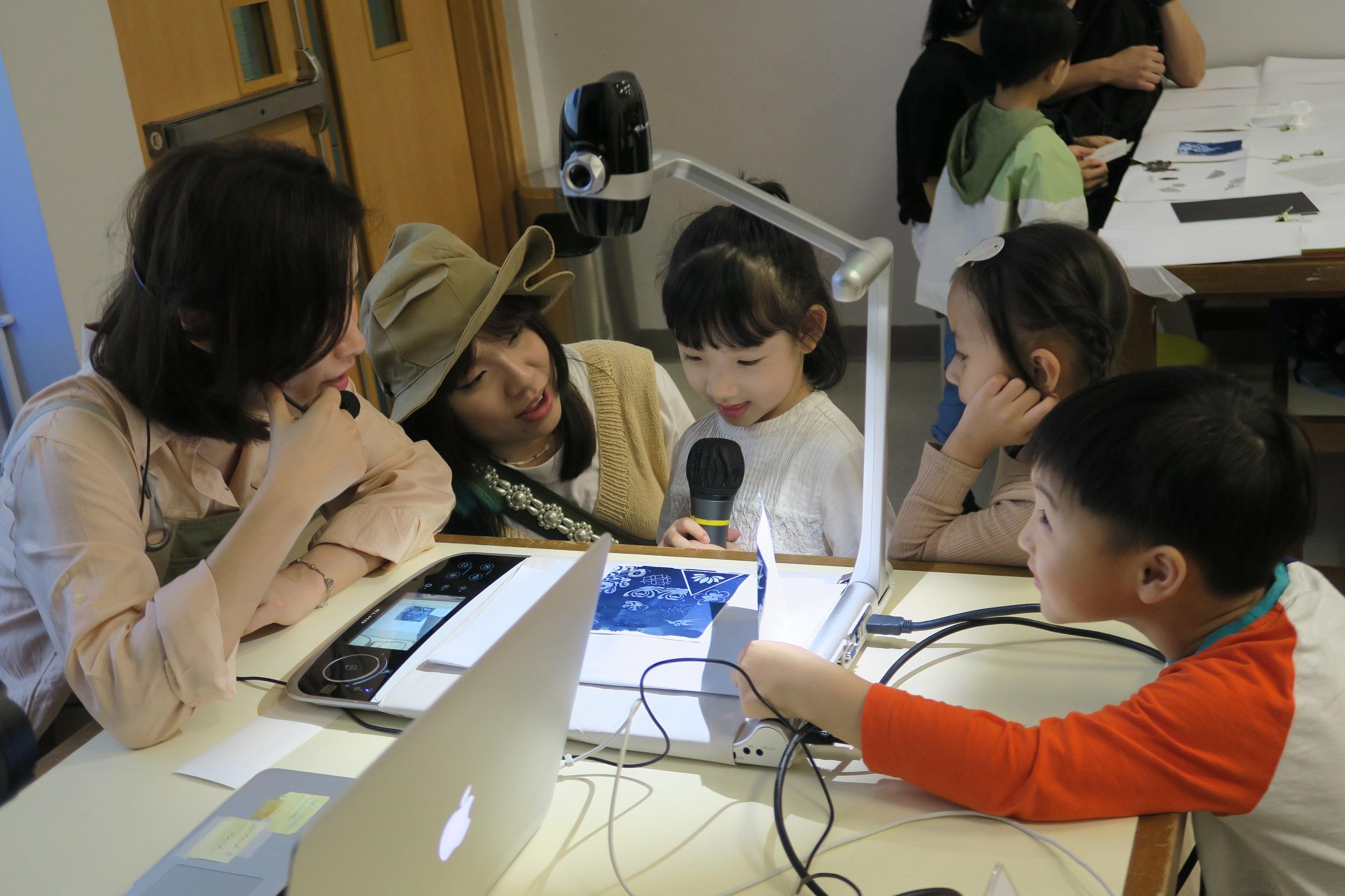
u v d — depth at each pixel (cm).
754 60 378
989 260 115
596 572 77
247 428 113
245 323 97
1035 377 114
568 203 82
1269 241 197
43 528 103
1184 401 80
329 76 314
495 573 122
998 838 79
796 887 76
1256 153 253
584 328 391
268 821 84
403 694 99
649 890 77
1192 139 273
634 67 391
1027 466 119
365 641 109
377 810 56
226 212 94
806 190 390
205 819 87
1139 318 203
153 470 114
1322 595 86
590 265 385
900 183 295
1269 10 340
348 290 101
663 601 113
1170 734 78
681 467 156
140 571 105
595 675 100
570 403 161
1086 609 86
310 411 107
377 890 59
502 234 408
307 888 52
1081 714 82
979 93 277
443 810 64
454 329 146
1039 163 232
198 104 260
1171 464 78
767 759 89
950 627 104
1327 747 77
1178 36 319
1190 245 201
